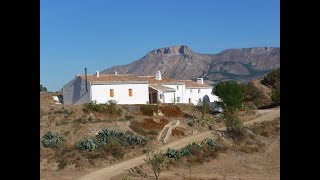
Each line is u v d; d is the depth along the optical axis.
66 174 30.41
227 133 44.62
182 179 29.58
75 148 36.06
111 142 37.22
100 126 43.22
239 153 39.19
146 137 41.91
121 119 46.28
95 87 59.78
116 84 60.97
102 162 33.75
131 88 62.03
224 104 51.84
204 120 51.38
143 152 37.56
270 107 68.12
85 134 40.62
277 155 38.69
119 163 34.34
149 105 53.69
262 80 82.19
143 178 29.78
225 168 34.09
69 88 63.91
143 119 47.09
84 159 33.66
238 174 32.03
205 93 78.69
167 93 70.62
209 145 40.00
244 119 53.31
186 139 43.47
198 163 35.16
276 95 68.25
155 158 29.77
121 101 61.31
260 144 41.84
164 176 30.34
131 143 38.94
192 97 77.06
